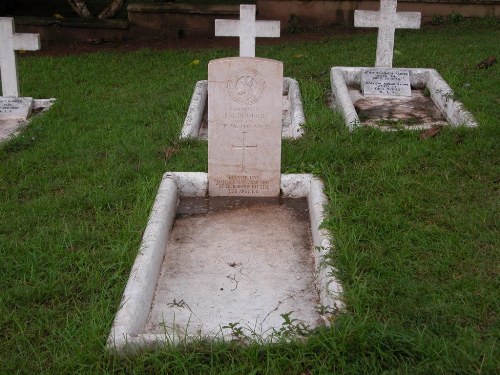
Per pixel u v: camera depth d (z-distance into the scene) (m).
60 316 2.41
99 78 5.82
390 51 5.26
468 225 2.90
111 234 2.96
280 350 2.17
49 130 4.41
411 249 2.77
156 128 4.35
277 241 3.07
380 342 2.14
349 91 5.30
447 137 3.85
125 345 2.17
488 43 6.24
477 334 2.22
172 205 3.28
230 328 2.37
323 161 3.64
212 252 2.98
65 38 7.33
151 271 2.64
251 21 5.16
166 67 6.11
